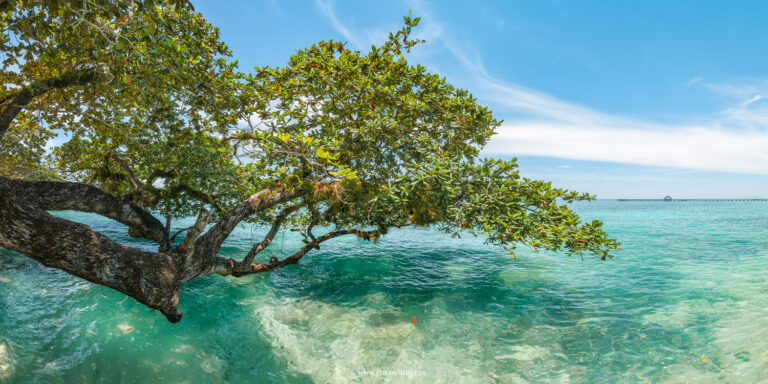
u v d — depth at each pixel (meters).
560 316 8.23
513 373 5.80
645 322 7.72
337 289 10.00
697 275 11.71
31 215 4.61
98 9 5.14
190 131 8.79
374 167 9.35
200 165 8.96
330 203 8.50
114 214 6.88
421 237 20.59
